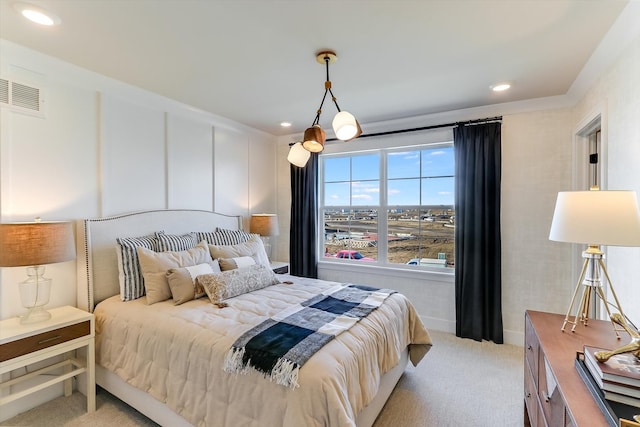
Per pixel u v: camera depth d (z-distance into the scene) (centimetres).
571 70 233
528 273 305
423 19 172
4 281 203
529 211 304
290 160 217
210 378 158
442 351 294
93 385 209
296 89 273
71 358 227
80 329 204
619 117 189
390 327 205
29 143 213
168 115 305
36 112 216
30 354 182
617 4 158
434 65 227
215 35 188
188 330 178
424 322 355
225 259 280
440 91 277
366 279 391
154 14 168
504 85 262
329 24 177
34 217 216
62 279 231
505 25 177
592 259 157
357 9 163
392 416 201
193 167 331
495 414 203
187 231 313
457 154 327
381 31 184
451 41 195
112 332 209
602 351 113
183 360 170
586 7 161
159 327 187
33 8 162
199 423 159
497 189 309
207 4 159
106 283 243
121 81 257
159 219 288
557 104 290
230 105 316
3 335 175
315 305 213
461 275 325
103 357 212
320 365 140
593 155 270
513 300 311
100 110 251
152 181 292
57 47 203
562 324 164
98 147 250
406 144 362
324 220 431
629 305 174
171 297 233
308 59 218
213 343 163
